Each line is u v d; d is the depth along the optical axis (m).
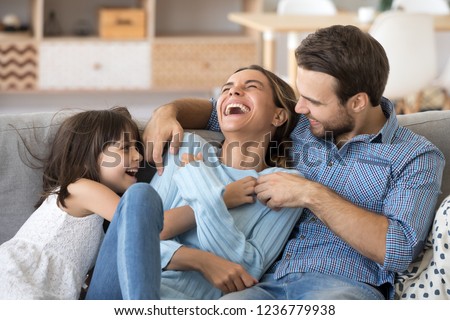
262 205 1.90
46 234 1.89
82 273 1.92
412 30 3.81
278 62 5.41
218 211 1.82
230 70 4.99
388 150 1.82
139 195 1.57
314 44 1.80
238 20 4.32
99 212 1.91
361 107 1.82
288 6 4.68
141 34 4.86
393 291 1.78
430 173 1.78
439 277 1.71
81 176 1.96
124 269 1.54
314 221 1.88
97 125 1.97
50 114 2.06
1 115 2.02
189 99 2.13
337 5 5.26
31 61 4.71
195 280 1.84
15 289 1.73
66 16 5.05
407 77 3.90
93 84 4.84
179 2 5.24
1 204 1.96
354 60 1.77
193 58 4.94
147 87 4.92
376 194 1.82
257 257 1.84
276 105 2.01
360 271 1.79
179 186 1.88
